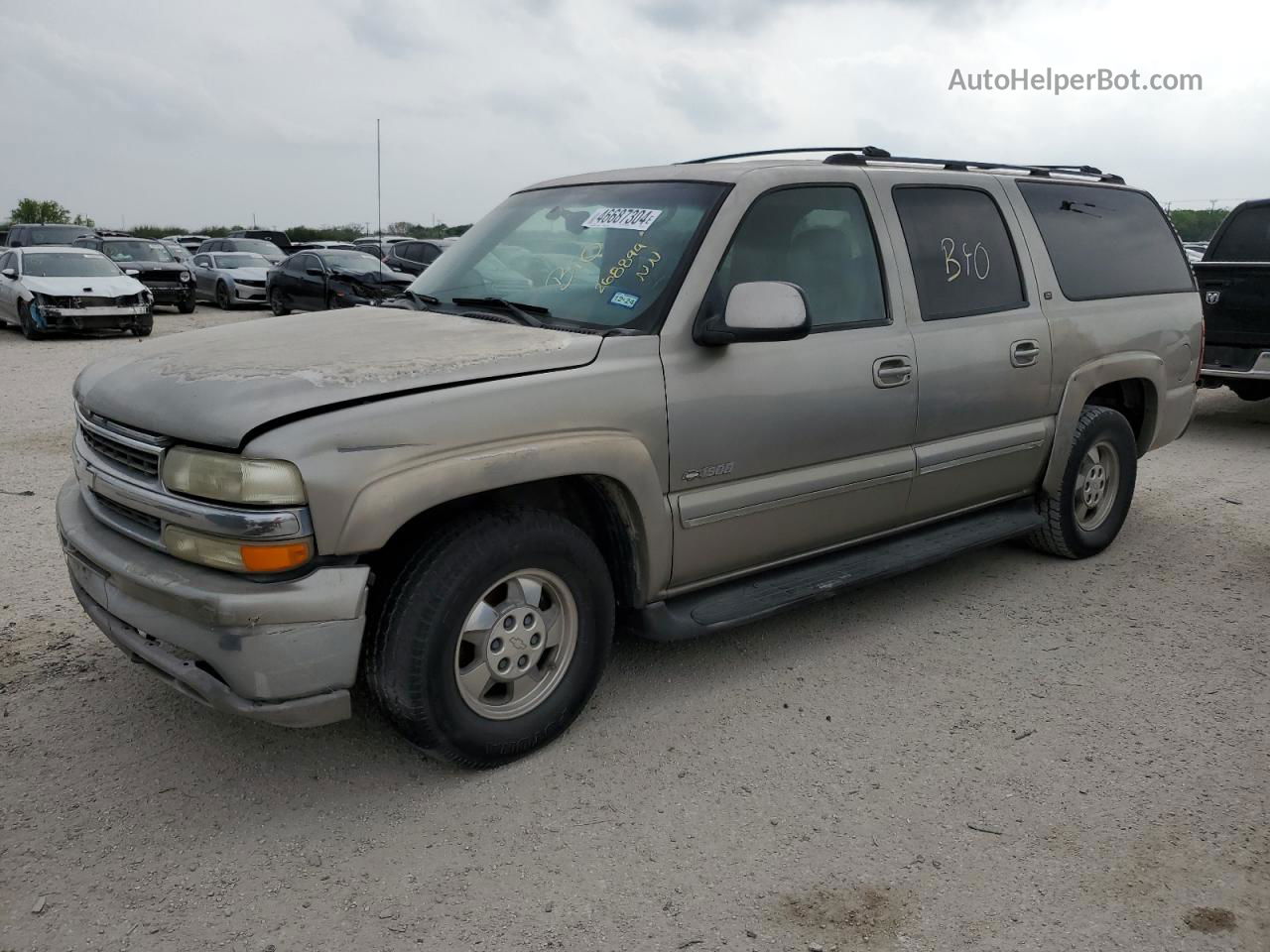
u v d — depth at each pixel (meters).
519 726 3.29
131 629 3.12
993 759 3.43
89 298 16.31
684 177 4.00
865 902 2.70
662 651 4.25
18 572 4.94
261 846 2.90
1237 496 6.88
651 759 3.40
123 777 3.21
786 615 4.67
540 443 3.13
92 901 2.64
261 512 2.72
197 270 24.42
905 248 4.32
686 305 3.55
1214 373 8.66
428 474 2.90
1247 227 9.30
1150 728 3.65
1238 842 2.98
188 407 2.89
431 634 2.99
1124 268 5.50
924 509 4.52
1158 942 2.57
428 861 2.84
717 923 2.61
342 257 19.38
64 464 7.23
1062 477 5.10
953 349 4.40
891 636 4.45
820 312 3.98
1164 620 4.66
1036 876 2.82
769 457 3.79
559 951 2.50
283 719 2.83
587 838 2.96
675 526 3.55
